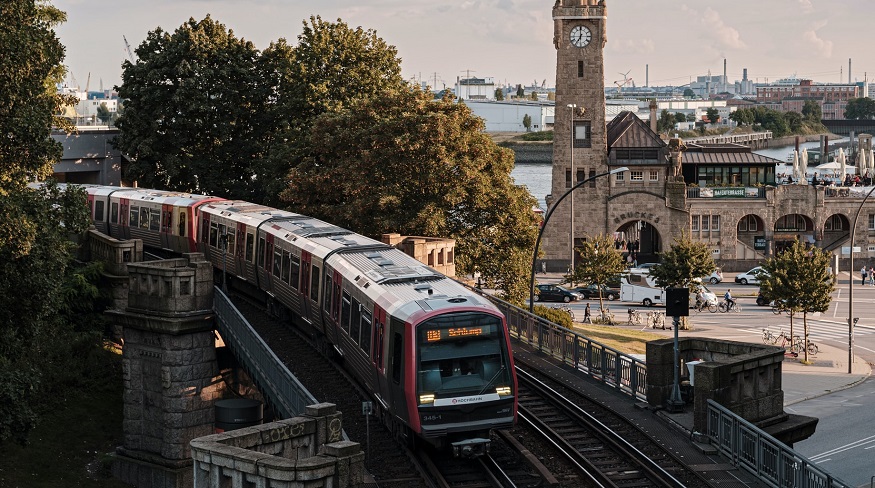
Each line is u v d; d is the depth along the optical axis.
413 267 33.34
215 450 19.31
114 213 60.59
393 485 26.30
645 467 26.77
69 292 45.88
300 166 63.09
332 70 73.38
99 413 42.66
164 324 37.09
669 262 79.38
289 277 40.66
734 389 28.91
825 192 108.75
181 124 73.12
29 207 33.34
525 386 35.62
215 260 50.78
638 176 105.12
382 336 29.33
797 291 67.44
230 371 39.53
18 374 32.12
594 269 78.00
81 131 73.75
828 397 58.03
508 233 63.28
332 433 22.17
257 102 76.06
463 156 61.00
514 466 27.75
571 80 104.06
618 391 34.12
